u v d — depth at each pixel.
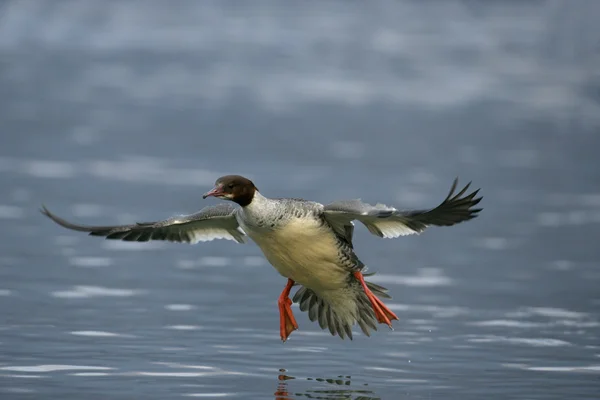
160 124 30.39
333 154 25.72
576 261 14.98
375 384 9.14
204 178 21.47
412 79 43.06
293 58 49.16
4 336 10.41
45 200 18.52
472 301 12.53
